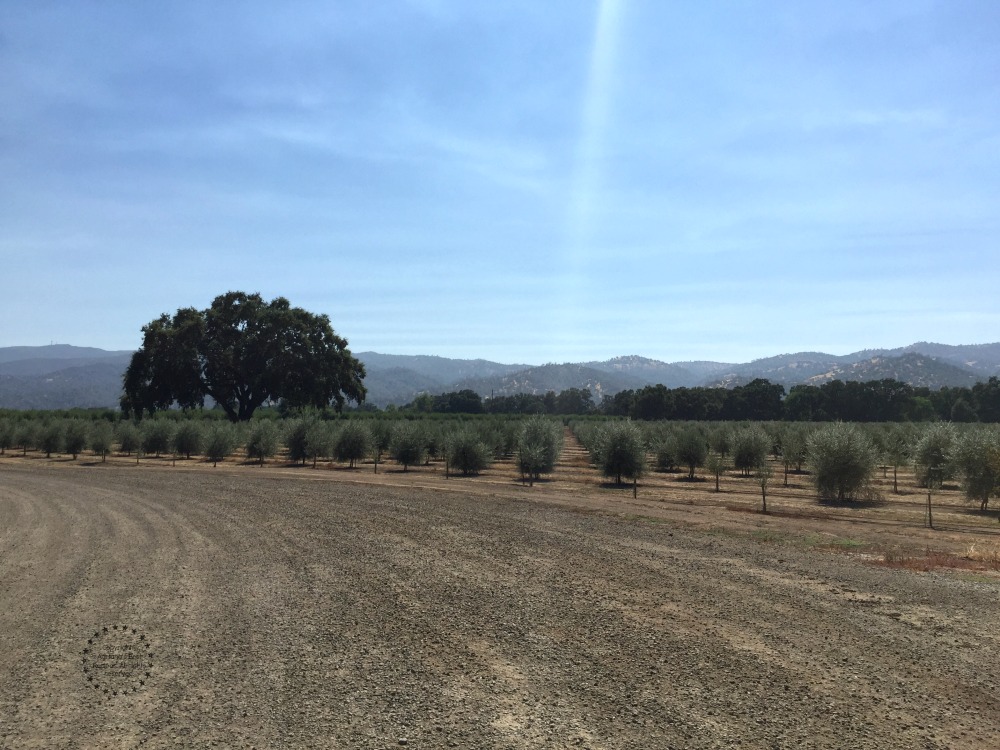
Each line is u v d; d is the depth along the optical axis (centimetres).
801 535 1393
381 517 1603
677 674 618
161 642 741
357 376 6812
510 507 1789
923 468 2400
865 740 486
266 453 3669
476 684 604
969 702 552
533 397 16300
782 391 9975
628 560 1114
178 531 1440
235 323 6256
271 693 593
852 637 714
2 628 807
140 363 5875
